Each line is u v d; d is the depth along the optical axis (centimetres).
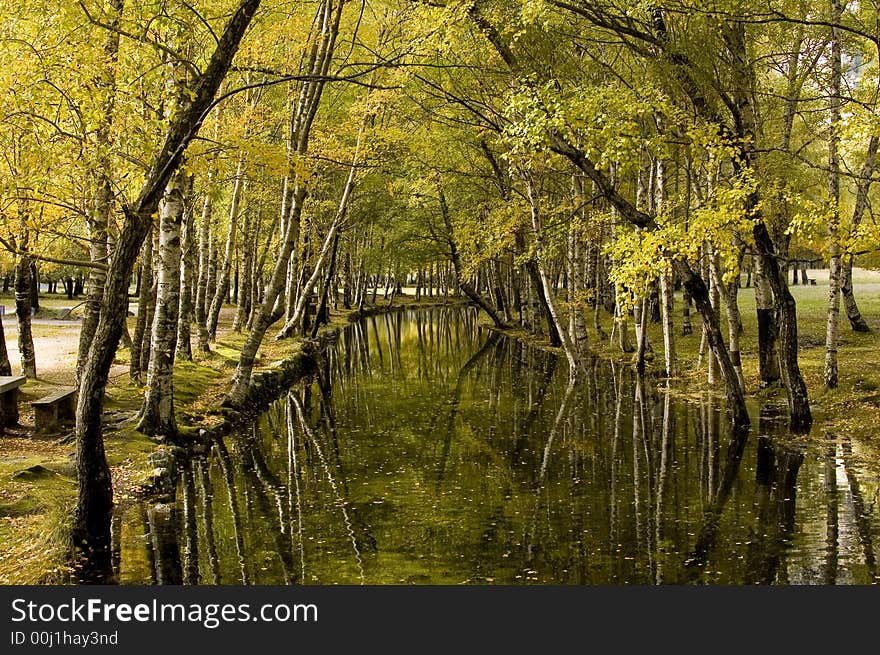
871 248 1223
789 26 1698
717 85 1543
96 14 997
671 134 1561
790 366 1673
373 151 2897
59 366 2266
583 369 2639
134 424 1517
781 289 1673
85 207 1224
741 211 1377
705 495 1243
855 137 1152
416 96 2809
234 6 1368
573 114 1433
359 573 937
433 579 916
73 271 4638
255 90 2538
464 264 3931
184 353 2434
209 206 2914
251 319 3838
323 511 1192
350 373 3014
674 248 1392
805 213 1320
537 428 1844
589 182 3002
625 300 1437
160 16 990
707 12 1318
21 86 1070
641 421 1881
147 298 1973
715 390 2241
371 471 1449
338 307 6462
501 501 1241
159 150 1088
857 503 1172
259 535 1077
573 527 1098
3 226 1170
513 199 3050
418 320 5997
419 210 4416
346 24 2417
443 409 2150
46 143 1132
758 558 959
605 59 2152
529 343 3922
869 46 1741
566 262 3772
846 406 1816
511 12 1733
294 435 1794
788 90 1933
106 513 1032
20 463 1216
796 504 1177
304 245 3462
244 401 1994
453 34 1727
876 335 2858
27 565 902
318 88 2006
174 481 1314
